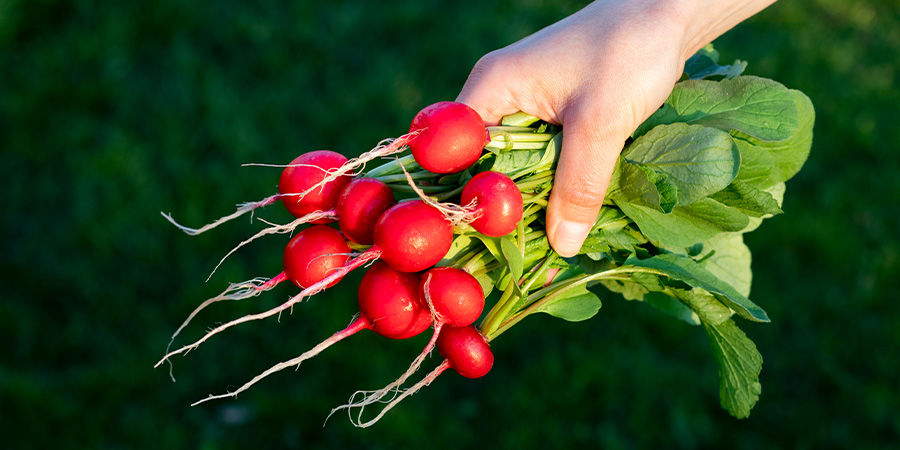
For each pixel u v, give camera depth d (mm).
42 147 1055
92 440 781
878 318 900
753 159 560
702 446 803
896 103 1197
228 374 837
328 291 905
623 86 546
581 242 543
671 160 540
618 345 861
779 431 810
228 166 1043
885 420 812
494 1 1362
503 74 565
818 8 1416
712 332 573
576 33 563
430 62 1231
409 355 847
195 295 894
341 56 1236
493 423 807
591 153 538
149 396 814
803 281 937
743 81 558
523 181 543
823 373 849
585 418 810
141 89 1146
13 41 1182
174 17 1247
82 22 1237
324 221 534
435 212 506
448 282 509
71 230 960
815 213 1010
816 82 1225
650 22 558
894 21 1396
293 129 1105
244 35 1245
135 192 998
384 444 791
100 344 854
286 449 791
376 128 1111
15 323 856
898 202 1030
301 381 833
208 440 791
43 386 808
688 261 551
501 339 865
